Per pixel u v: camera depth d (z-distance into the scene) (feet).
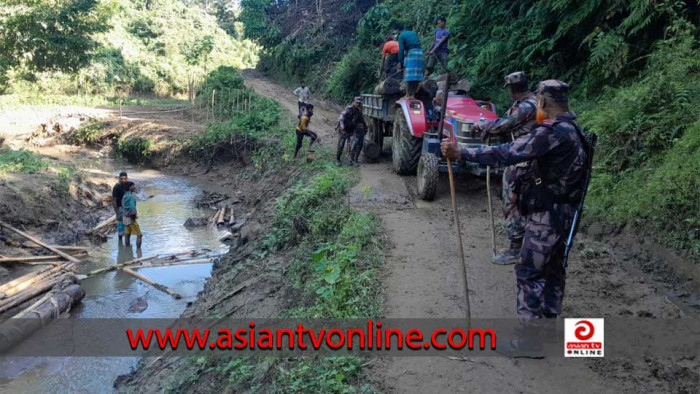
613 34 27.94
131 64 129.59
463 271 13.02
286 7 120.98
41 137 75.82
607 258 18.58
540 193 11.73
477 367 12.13
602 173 22.74
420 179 26.27
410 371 12.09
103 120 77.41
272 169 47.96
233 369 15.35
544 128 11.18
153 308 25.71
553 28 34.88
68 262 31.55
